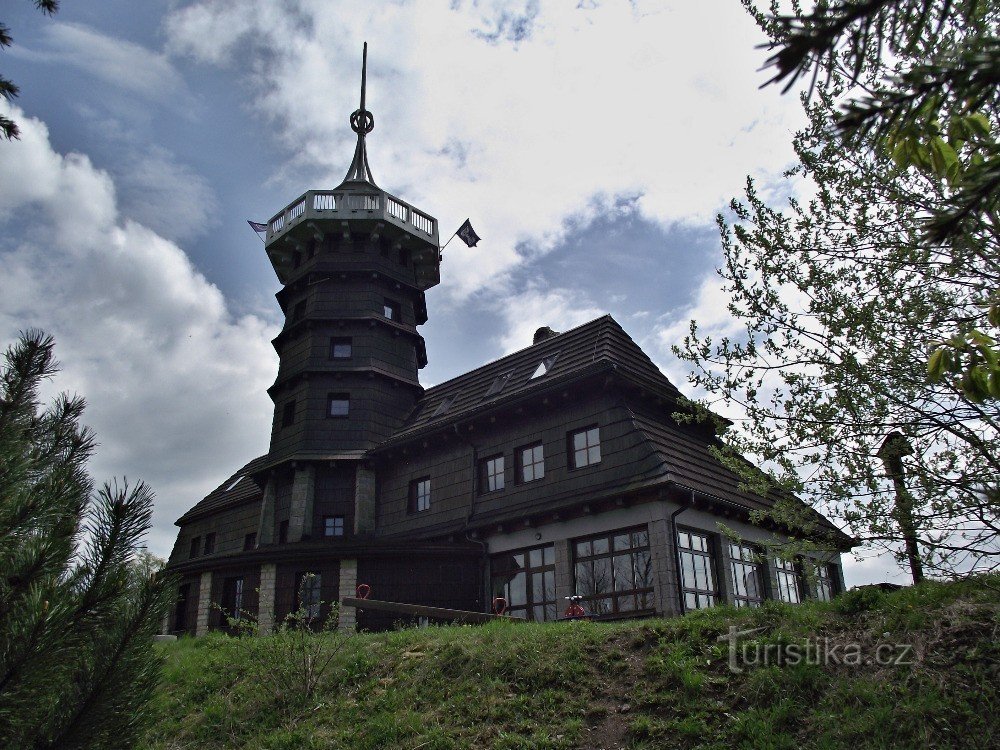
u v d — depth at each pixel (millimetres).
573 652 10234
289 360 27250
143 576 4551
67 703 4137
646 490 16875
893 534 6961
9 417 4398
